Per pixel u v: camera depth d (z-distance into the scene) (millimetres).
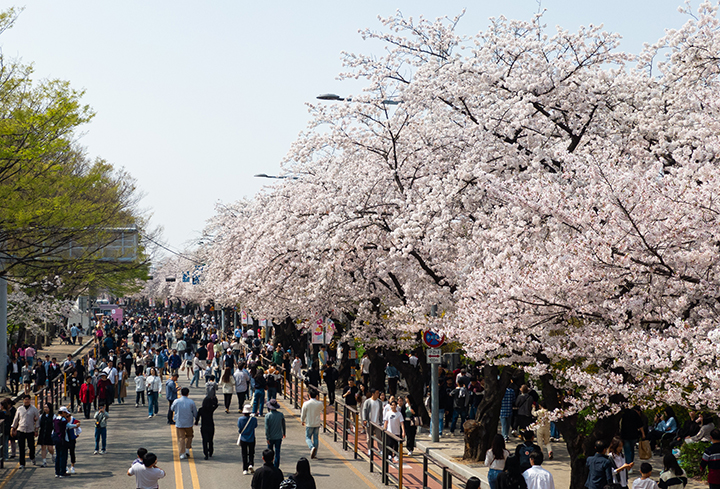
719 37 14445
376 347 24969
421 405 21953
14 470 16625
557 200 12125
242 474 15875
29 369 33375
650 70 17312
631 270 10984
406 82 19016
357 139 19469
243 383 26062
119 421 24250
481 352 13172
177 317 92938
